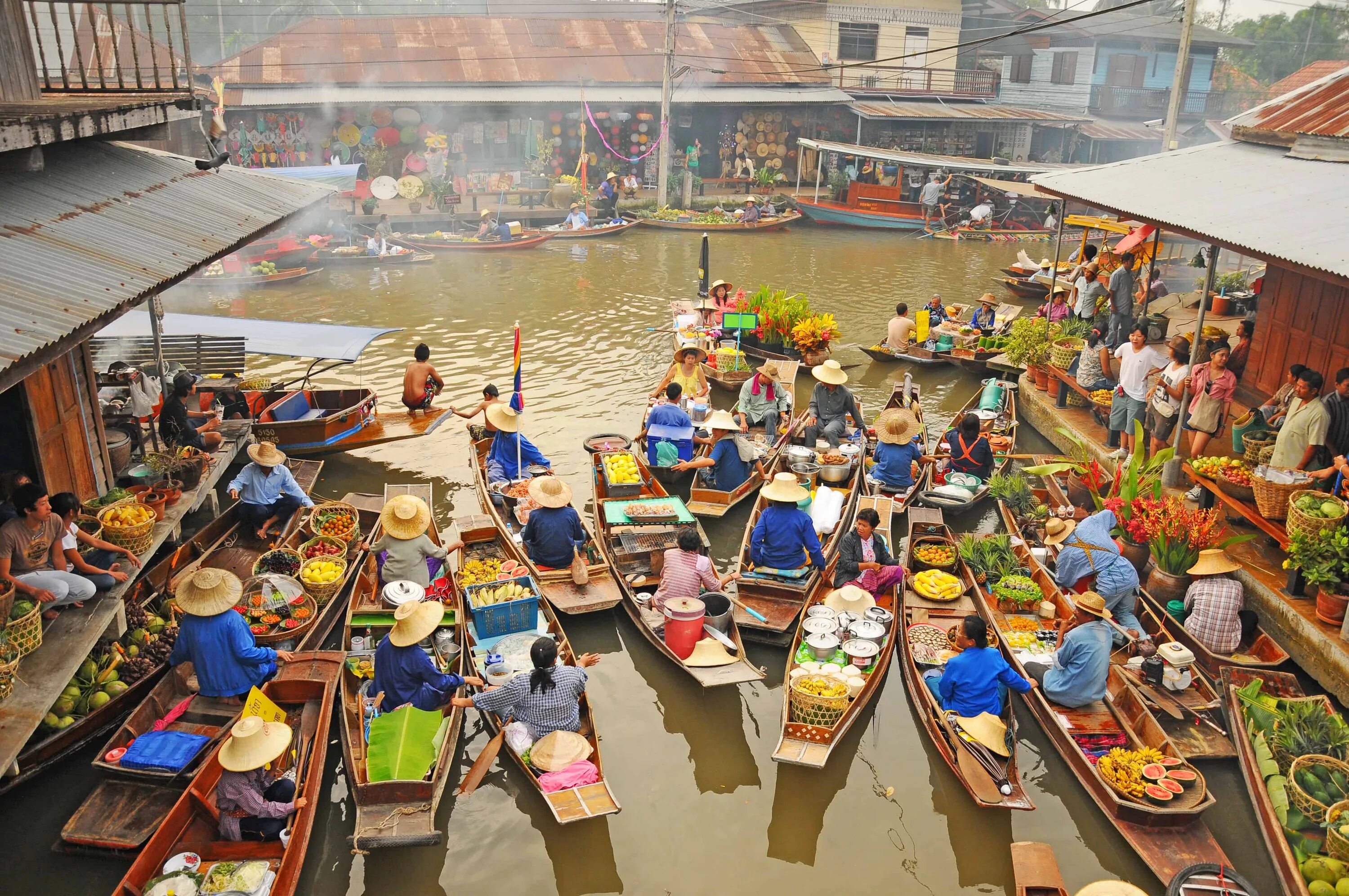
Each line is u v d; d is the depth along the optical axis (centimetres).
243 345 1455
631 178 3809
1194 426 1162
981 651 828
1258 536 1083
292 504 1171
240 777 695
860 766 855
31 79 1105
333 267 2786
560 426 1600
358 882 730
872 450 1493
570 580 1059
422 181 3397
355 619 966
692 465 1309
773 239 3397
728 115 4112
